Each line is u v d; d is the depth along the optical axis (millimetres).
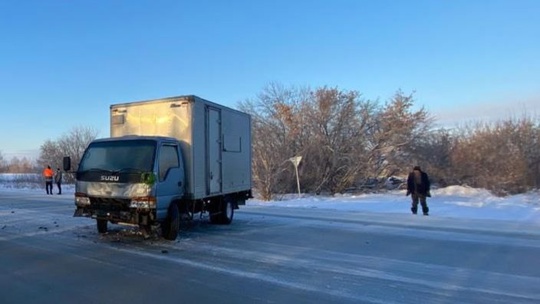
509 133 30031
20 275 6977
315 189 29734
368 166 30688
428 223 13531
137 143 9969
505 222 13875
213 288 6293
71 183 43250
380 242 10109
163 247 9328
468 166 30578
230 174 12961
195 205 11414
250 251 8953
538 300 5844
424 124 32719
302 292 6117
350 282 6648
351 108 31375
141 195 9438
